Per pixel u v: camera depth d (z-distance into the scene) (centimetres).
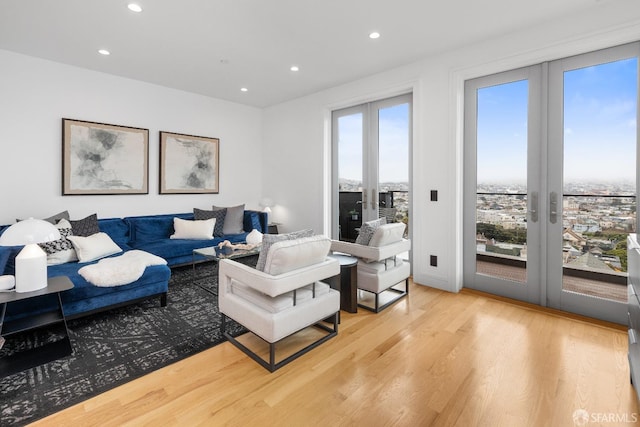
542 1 248
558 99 284
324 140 479
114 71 403
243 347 222
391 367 200
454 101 334
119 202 430
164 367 201
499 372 194
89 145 398
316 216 496
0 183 342
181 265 414
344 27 289
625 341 231
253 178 580
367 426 152
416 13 265
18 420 153
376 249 286
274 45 325
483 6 254
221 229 480
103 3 249
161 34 302
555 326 257
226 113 537
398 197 409
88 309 257
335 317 241
